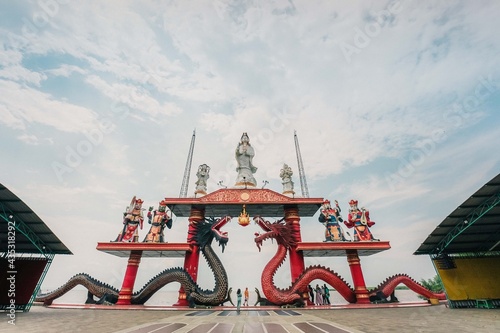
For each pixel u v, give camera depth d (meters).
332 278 27.05
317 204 31.83
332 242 28.53
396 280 28.38
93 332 11.45
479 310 19.98
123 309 24.78
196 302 26.27
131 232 29.94
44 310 24.00
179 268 27.56
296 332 11.10
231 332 11.15
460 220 21.44
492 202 19.91
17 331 12.11
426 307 23.70
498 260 23.27
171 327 12.75
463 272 22.94
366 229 29.84
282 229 29.25
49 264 25.25
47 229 23.22
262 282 26.61
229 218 29.78
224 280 26.97
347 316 17.34
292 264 29.14
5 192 20.14
